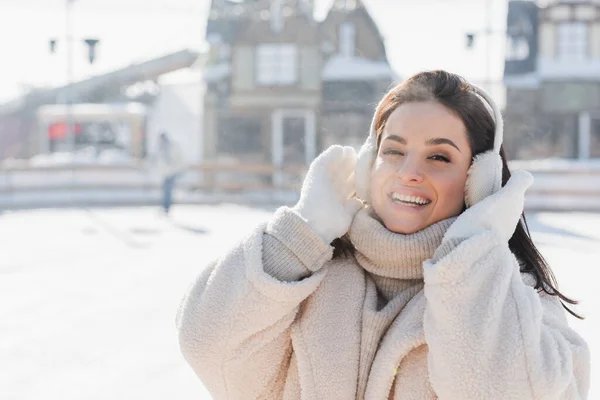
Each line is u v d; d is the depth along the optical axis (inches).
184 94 1140.5
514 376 46.6
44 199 826.8
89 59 806.5
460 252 48.0
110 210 747.4
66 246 440.8
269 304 53.1
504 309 48.0
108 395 163.2
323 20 1144.2
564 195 773.9
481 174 52.7
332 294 55.9
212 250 417.1
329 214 55.1
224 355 54.7
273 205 807.1
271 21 1104.8
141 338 212.5
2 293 285.6
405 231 53.7
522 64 1154.0
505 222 50.9
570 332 52.8
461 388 47.0
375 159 56.3
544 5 1152.2
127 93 1321.4
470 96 53.6
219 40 1111.0
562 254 394.0
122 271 339.6
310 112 1106.1
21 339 213.2
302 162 1104.8
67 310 252.7
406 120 53.5
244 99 1106.1
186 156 1133.1
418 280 55.5
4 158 1327.5
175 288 291.7
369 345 54.1
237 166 871.7
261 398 56.2
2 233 519.2
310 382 53.4
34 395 164.4
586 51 1155.9
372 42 1144.8
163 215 673.0
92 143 1137.4
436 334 48.3
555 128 1154.0
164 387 167.8
